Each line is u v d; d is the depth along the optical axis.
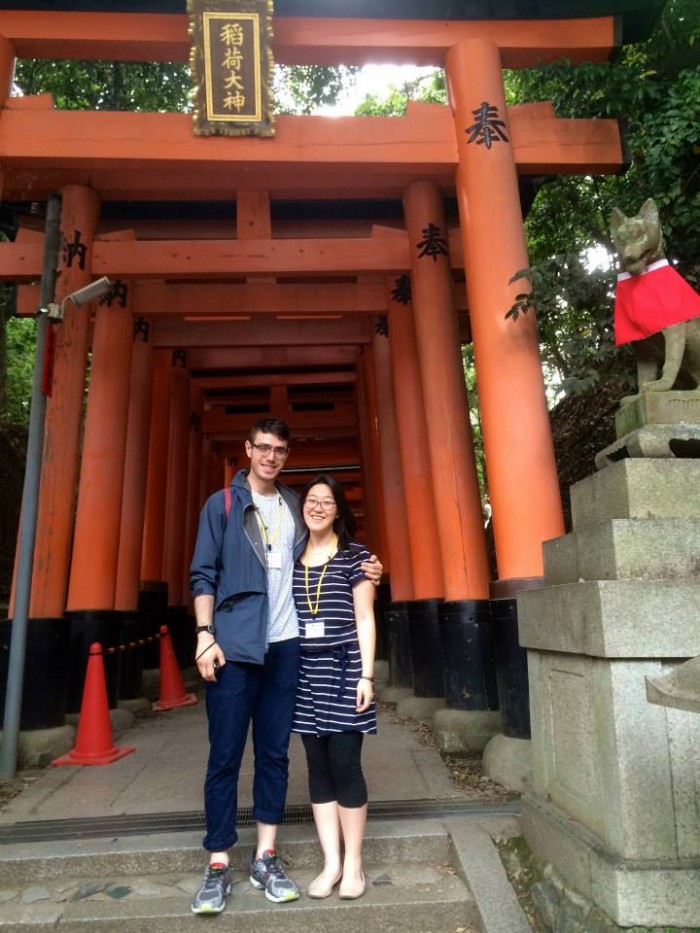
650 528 3.09
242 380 15.04
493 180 6.42
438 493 7.09
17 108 6.75
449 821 4.09
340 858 3.57
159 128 6.72
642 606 2.93
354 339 11.55
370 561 3.58
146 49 6.91
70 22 6.73
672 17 7.69
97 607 7.76
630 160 6.92
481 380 6.11
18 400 16.80
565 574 3.66
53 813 4.46
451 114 6.88
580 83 6.99
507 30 6.87
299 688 3.57
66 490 7.04
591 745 3.15
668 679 2.31
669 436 3.28
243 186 7.69
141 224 9.30
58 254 7.36
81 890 3.64
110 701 7.60
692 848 2.82
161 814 4.38
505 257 6.22
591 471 10.05
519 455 5.75
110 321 8.93
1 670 6.38
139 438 10.31
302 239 8.59
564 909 3.10
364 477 13.20
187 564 14.28
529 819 3.73
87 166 6.79
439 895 3.46
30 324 18.47
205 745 6.32
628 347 5.87
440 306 7.67
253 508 3.63
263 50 6.64
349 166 6.82
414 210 7.97
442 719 6.24
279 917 3.34
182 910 3.39
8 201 8.73
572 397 11.77
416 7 6.80
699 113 6.15
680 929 2.72
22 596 5.96
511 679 5.26
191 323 11.34
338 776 3.44
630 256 3.68
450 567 6.82
